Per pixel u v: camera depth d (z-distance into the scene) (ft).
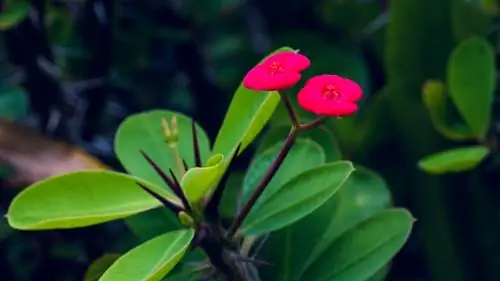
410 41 1.93
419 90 1.94
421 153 1.95
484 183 2.06
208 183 1.51
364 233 1.64
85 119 2.09
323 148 1.74
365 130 1.96
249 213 1.60
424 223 1.95
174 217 1.70
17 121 2.17
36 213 1.54
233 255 1.57
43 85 2.03
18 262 2.08
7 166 1.91
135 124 1.67
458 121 1.92
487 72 1.87
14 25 1.99
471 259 1.94
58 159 1.87
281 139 1.74
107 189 1.56
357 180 1.72
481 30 2.00
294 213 1.58
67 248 2.03
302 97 1.52
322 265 1.64
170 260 1.48
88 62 2.08
